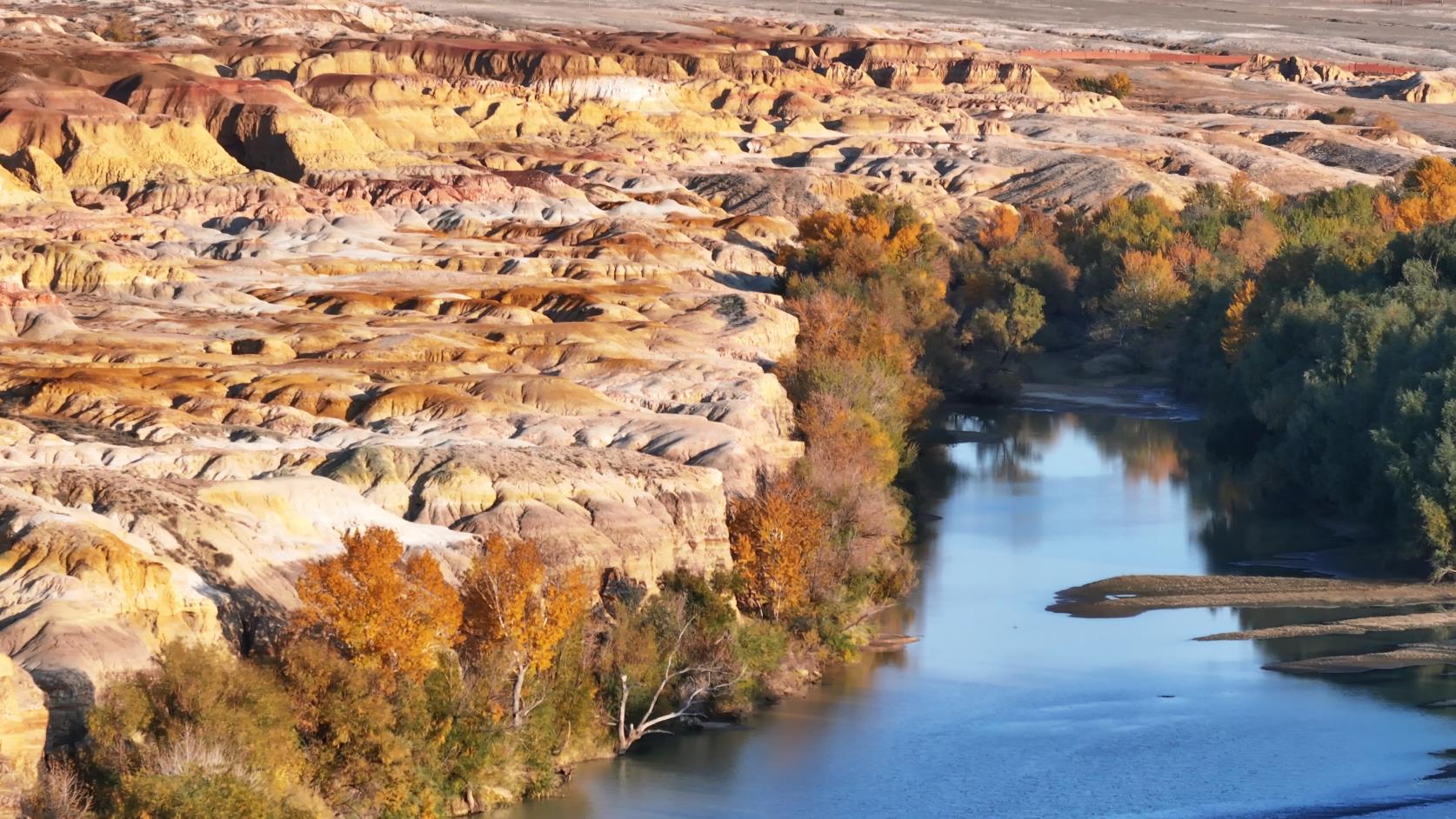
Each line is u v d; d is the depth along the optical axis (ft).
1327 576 272.51
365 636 172.35
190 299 406.21
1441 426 279.28
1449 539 267.59
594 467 238.07
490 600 182.80
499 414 280.10
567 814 174.19
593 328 361.92
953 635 241.96
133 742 152.76
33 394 270.46
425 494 225.35
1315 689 218.59
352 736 164.04
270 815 147.43
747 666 213.66
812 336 381.40
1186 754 195.00
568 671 191.31
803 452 289.94
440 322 379.96
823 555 240.12
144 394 277.64
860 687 219.82
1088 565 278.67
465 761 174.91
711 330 381.19
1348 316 329.31
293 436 262.26
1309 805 179.93
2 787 146.61
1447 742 199.52
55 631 164.14
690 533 231.30
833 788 182.91
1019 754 194.90
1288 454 322.34
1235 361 402.11
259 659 175.42
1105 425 407.64
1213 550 288.10
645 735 200.34
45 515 182.39
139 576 175.83
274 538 202.18
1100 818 175.22
